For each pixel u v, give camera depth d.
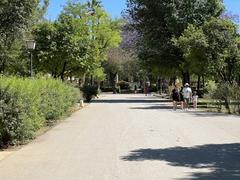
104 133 18.47
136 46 54.91
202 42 38.62
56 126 21.28
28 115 15.31
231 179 9.98
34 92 16.47
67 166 11.45
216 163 11.89
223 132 18.84
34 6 33.03
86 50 44.97
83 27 45.00
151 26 51.16
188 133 18.45
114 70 93.88
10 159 12.52
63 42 42.75
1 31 32.25
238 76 41.53
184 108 36.38
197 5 48.97
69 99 27.59
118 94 85.69
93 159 12.43
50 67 43.41
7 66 46.44
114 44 65.06
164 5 49.31
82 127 20.89
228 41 39.16
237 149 14.22
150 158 12.57
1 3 30.91
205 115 28.86
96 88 60.72
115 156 12.89
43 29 42.78
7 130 14.36
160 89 82.06
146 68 54.09
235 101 31.12
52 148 14.42
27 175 10.41
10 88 14.59
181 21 48.22
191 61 39.81
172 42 48.28
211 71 39.19
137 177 10.16
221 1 49.81
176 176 10.27
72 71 47.03
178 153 13.43
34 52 42.50
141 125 21.86
